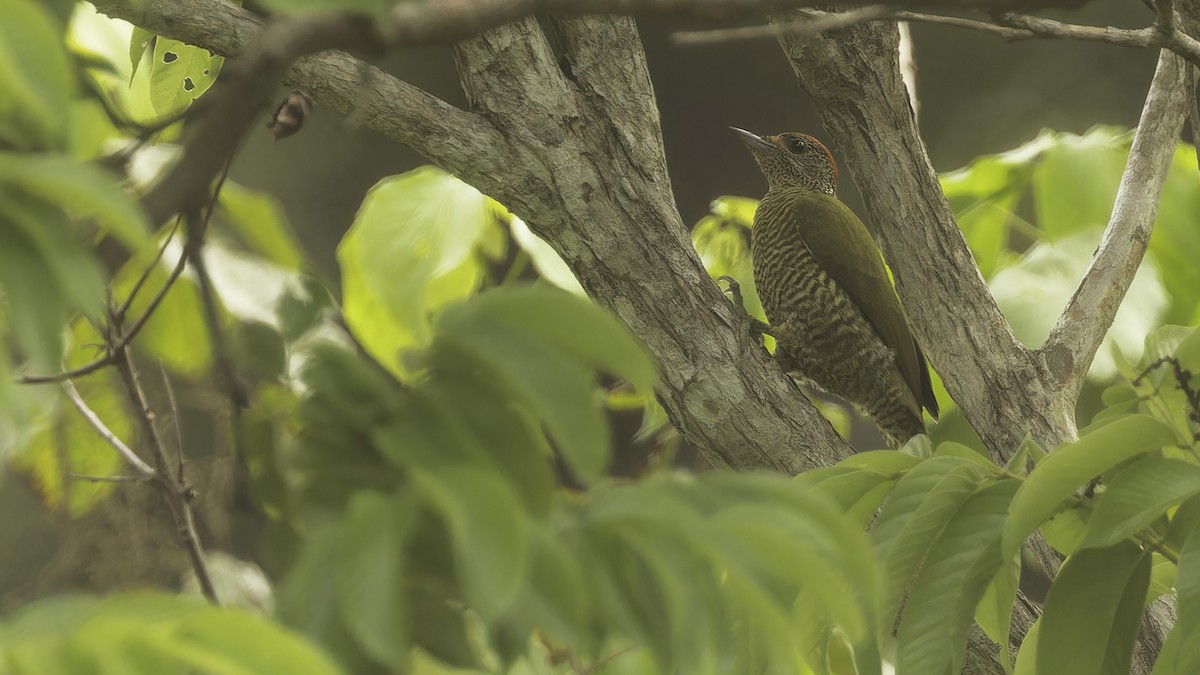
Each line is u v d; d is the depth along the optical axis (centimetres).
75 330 709
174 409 544
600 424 222
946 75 2161
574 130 625
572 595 222
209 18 543
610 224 632
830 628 426
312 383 232
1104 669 445
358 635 205
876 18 385
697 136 2272
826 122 680
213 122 209
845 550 251
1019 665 493
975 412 682
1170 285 859
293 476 244
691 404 649
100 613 176
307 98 457
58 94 185
